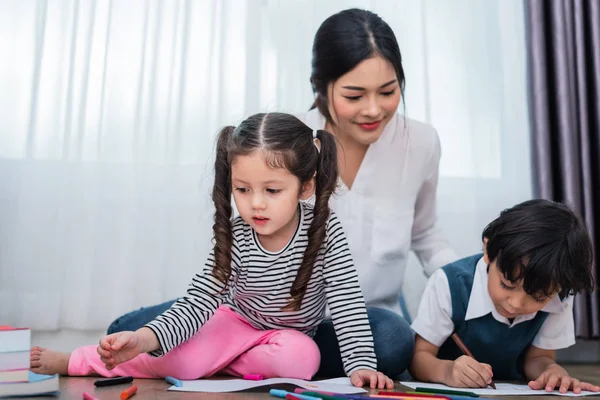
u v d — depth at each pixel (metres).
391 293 1.69
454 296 1.48
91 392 1.09
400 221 1.66
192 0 2.08
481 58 2.18
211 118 2.05
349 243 1.64
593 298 2.07
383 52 1.43
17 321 1.94
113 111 2.02
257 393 1.09
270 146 1.20
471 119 2.16
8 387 1.00
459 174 2.15
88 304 1.96
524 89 2.18
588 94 2.16
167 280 2.00
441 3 2.18
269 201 1.21
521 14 2.19
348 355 1.30
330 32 1.46
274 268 1.31
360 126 1.49
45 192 1.98
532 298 1.29
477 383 1.28
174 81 2.04
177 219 2.02
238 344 1.35
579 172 2.13
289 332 1.34
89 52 2.02
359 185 1.64
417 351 1.49
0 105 1.97
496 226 1.35
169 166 2.02
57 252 1.96
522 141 2.17
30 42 2.00
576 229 1.32
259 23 2.09
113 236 1.99
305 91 2.08
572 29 2.16
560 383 1.30
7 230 1.96
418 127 1.68
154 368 1.30
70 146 1.99
